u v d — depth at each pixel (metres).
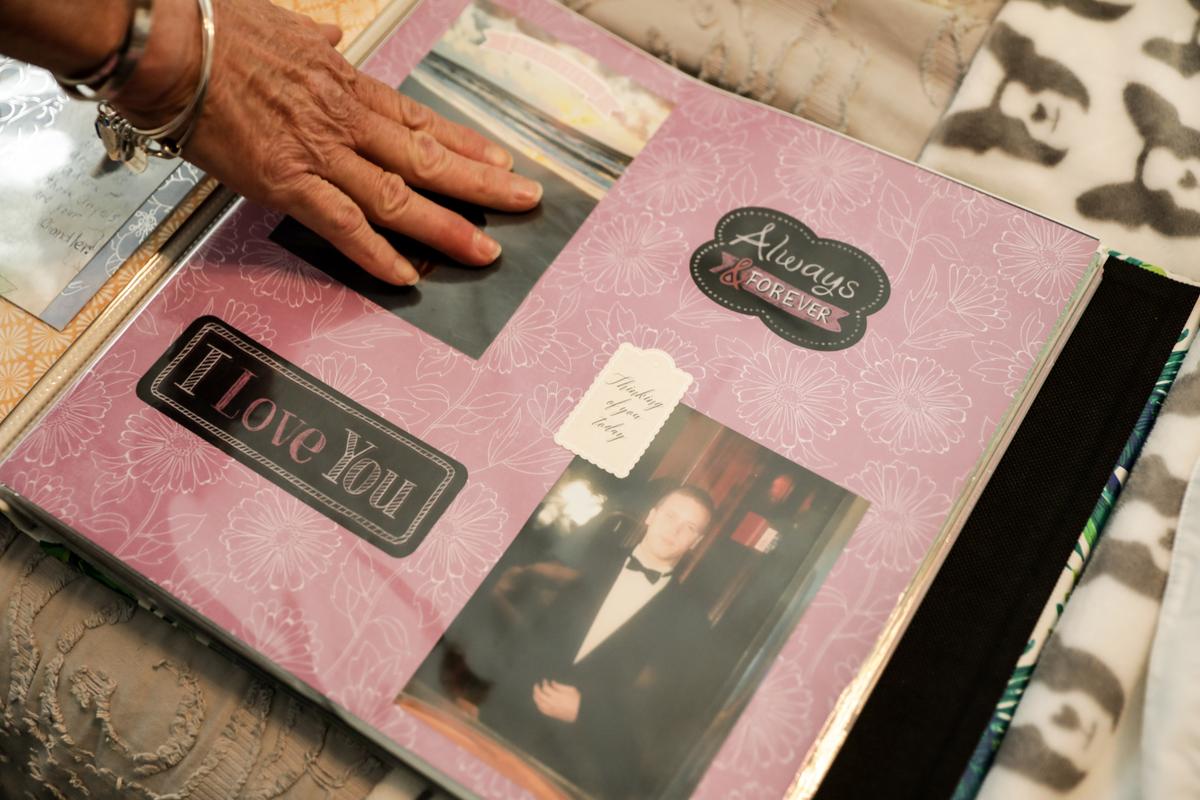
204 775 0.60
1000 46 0.74
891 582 0.59
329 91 0.62
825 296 0.67
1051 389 0.66
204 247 0.69
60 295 0.68
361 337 0.66
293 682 0.58
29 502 0.62
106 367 0.66
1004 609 0.61
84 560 0.63
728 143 0.72
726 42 0.77
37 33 0.52
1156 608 0.60
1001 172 0.72
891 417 0.63
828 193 0.70
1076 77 0.73
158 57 0.56
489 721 0.57
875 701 0.59
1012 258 0.67
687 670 0.58
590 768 0.56
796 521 0.61
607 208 0.70
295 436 0.64
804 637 0.58
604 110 0.73
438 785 0.57
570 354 0.66
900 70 0.75
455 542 0.61
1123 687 0.59
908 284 0.67
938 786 0.57
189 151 0.62
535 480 0.62
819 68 0.76
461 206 0.70
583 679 0.58
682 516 0.61
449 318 0.67
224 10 0.58
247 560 0.61
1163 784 0.55
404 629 0.59
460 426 0.64
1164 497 0.62
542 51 0.75
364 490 0.62
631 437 0.63
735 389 0.64
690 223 0.69
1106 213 0.71
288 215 0.69
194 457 0.63
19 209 0.70
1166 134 0.71
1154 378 0.66
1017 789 0.57
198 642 0.62
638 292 0.67
